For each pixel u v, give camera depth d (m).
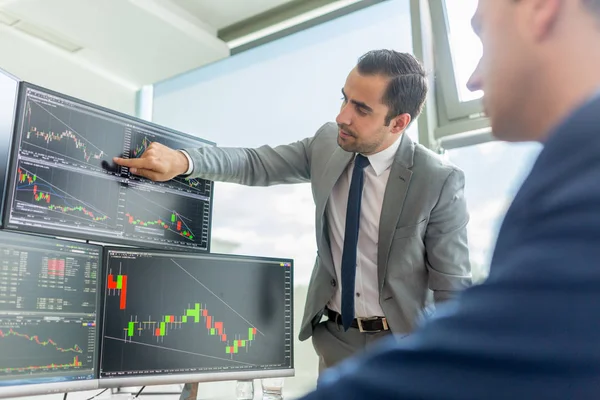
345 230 1.59
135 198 1.58
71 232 1.42
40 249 1.27
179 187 1.70
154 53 3.18
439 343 0.25
